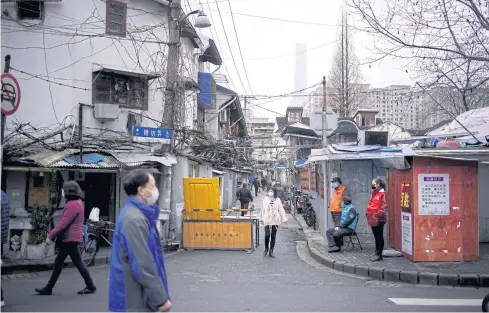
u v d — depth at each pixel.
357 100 40.66
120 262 3.66
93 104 14.81
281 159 51.00
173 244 14.17
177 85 15.19
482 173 13.82
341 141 31.50
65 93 14.48
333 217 13.35
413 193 10.66
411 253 10.81
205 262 11.91
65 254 7.91
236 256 13.02
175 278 9.70
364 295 8.20
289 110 47.81
